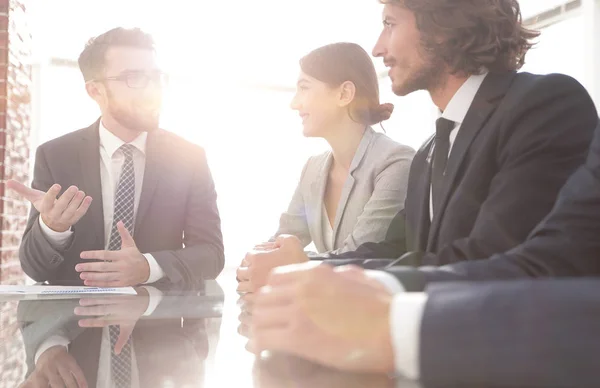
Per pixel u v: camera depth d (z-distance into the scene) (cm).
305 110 213
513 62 140
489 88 122
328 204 214
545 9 501
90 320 81
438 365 33
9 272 359
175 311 92
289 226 221
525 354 30
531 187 103
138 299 117
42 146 218
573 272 74
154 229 209
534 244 76
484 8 132
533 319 31
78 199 171
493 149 115
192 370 45
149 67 224
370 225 182
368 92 211
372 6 651
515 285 34
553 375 30
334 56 208
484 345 32
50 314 90
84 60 223
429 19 136
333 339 40
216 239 212
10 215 363
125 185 211
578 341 29
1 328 74
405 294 38
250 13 671
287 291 43
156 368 46
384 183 188
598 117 111
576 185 78
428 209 138
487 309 33
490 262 73
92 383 41
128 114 213
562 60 494
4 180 355
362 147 203
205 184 220
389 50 144
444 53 136
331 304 41
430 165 141
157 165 215
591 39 461
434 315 35
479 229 104
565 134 106
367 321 39
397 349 36
